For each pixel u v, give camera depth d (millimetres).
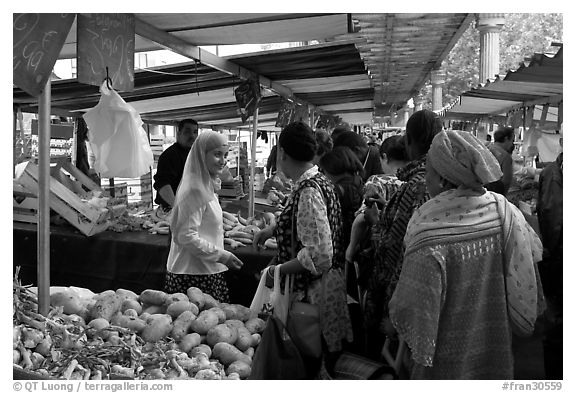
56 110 6922
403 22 4926
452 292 1813
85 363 2090
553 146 6098
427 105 18484
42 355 2094
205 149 3139
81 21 2520
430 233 1808
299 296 2445
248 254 3957
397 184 3039
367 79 7812
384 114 17547
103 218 4648
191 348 2475
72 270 4527
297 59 5141
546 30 21234
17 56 2008
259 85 5816
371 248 2783
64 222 4715
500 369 1872
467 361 1842
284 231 2486
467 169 1815
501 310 1862
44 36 2090
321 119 12695
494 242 1844
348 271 2965
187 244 3082
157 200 5152
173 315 2662
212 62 4574
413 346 1789
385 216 2438
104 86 2719
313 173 2504
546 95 6062
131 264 4363
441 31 5555
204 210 3178
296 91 8078
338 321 2484
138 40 3924
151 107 7254
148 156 2916
